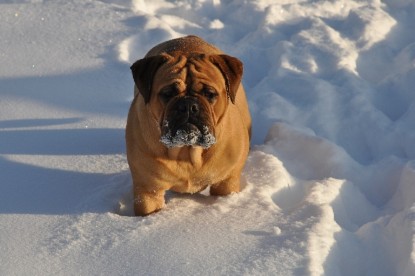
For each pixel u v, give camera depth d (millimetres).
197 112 6945
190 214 7637
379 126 9672
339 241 7141
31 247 6996
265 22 12703
